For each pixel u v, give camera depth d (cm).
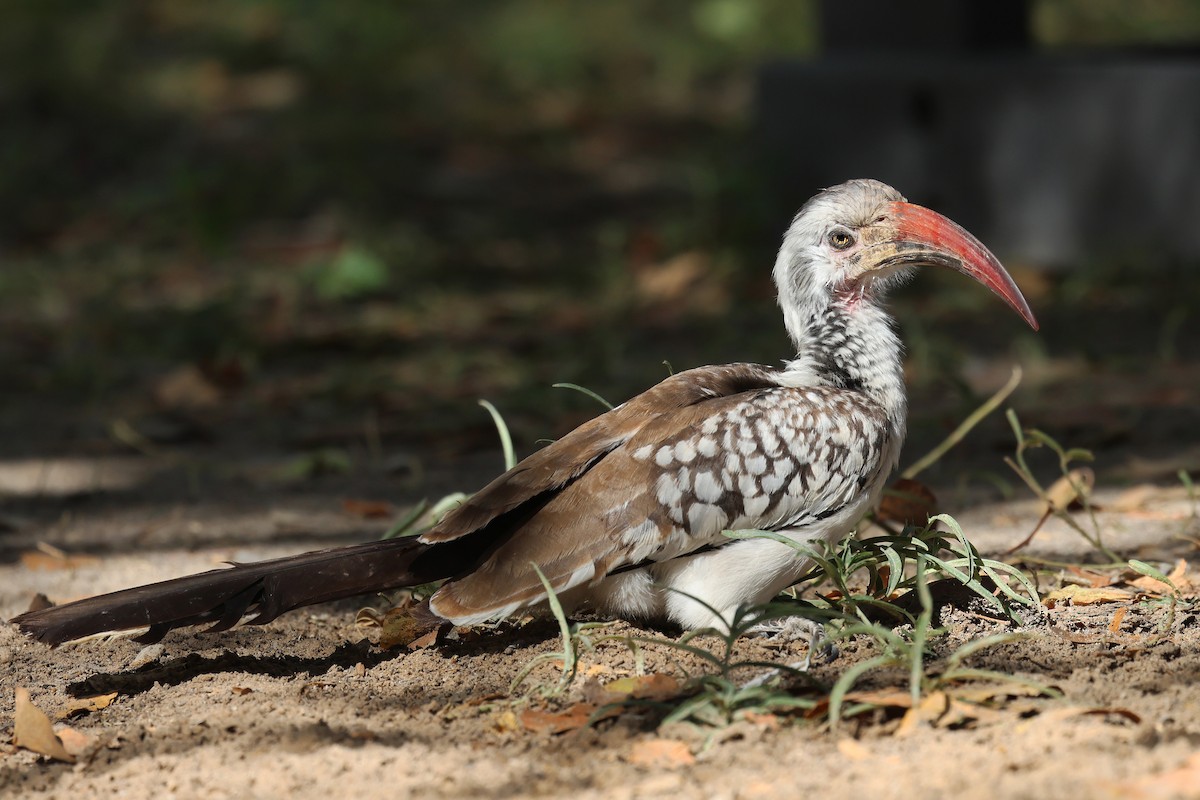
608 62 3253
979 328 1523
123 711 680
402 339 1593
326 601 692
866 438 730
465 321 1650
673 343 1509
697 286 1719
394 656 738
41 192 2319
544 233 2059
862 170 1841
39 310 1752
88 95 2848
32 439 1268
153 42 3259
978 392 1285
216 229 1984
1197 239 1606
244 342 1552
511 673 700
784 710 630
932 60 1788
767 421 710
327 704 670
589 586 705
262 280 1836
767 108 1972
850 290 782
